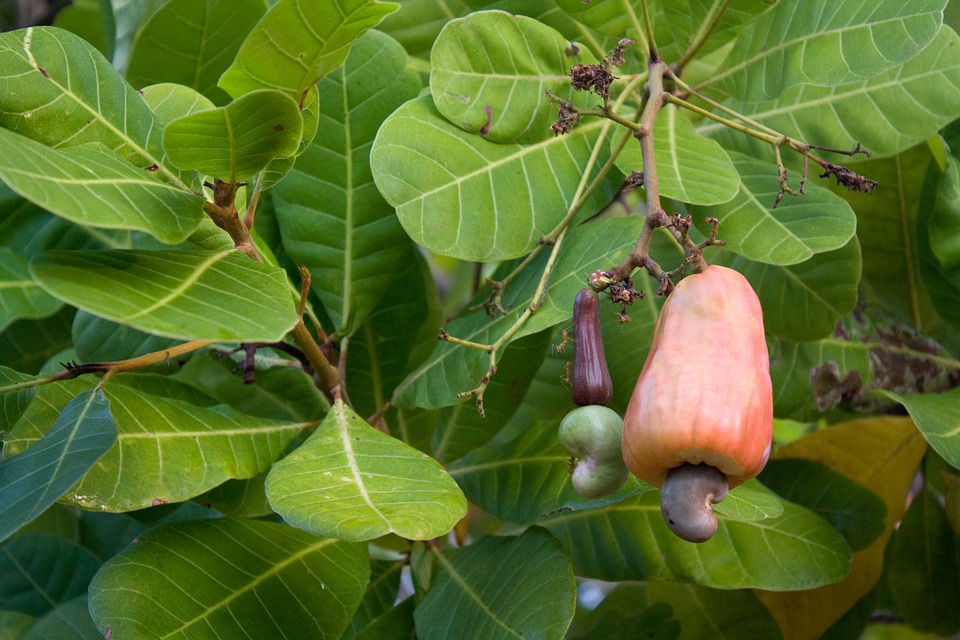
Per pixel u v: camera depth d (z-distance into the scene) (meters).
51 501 0.80
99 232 1.08
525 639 0.88
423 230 0.93
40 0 1.58
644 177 0.88
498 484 0.98
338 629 0.91
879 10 0.95
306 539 0.93
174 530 0.91
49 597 1.08
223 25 1.04
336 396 0.94
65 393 0.91
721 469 0.80
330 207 1.01
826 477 1.09
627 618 1.07
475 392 0.92
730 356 0.81
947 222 1.03
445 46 0.96
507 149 0.96
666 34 1.03
